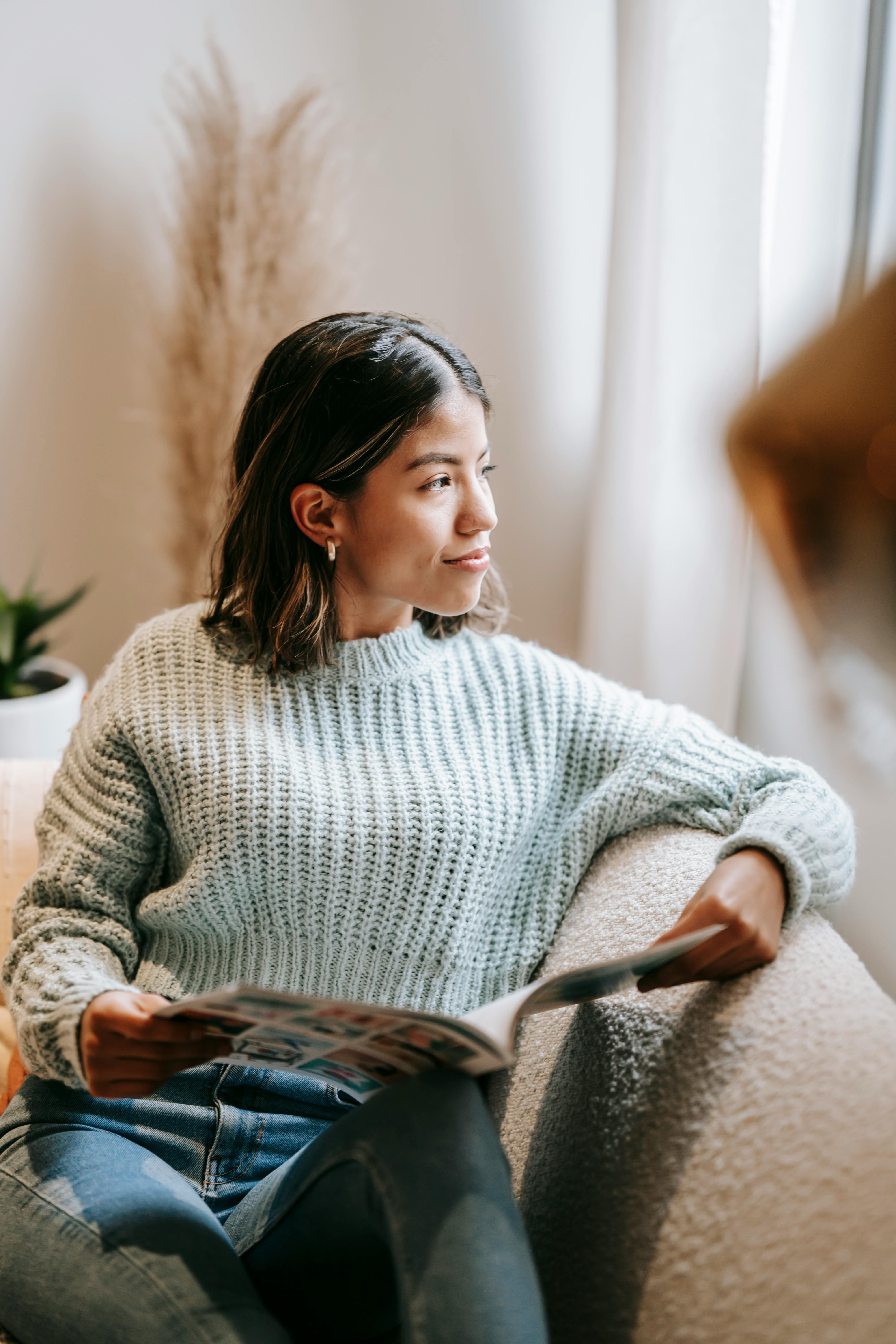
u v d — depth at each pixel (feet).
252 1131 3.24
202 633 3.65
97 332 7.21
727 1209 2.45
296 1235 2.75
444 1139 2.50
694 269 5.48
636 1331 2.50
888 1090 2.40
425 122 6.77
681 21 5.26
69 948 3.20
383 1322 2.85
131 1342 2.54
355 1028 2.48
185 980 3.44
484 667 3.77
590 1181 2.85
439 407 3.27
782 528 1.19
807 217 5.26
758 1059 2.64
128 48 6.70
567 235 6.84
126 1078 2.80
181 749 3.38
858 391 1.11
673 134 5.41
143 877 3.54
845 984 2.75
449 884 3.39
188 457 7.10
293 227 6.65
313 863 3.32
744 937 2.82
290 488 3.42
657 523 5.97
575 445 7.22
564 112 6.63
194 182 6.68
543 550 7.41
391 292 7.08
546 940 3.59
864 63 5.03
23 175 6.85
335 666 3.55
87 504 7.54
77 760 3.52
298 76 6.76
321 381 3.29
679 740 3.65
